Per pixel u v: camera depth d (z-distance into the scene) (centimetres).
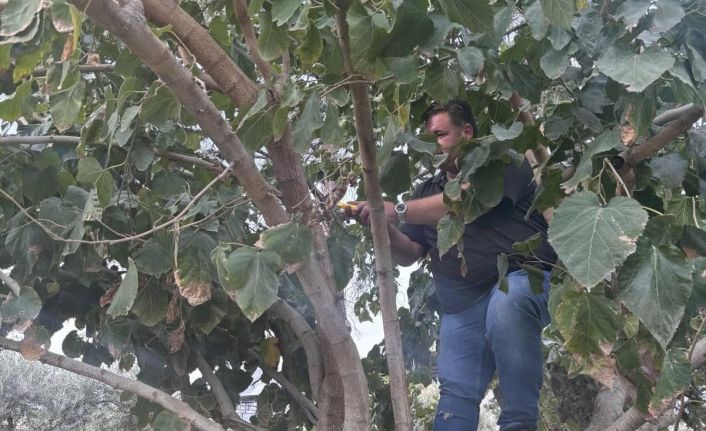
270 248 209
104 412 652
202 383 393
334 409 307
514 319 254
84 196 311
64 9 176
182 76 192
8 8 172
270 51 227
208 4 310
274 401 402
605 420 369
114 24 176
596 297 198
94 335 382
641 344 212
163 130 293
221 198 310
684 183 233
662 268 177
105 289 367
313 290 231
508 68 237
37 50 207
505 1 254
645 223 170
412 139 266
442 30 204
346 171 296
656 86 212
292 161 250
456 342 281
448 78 236
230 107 305
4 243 339
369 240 429
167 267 292
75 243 273
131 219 321
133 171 326
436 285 296
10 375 641
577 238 174
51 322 369
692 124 207
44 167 322
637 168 220
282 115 218
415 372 403
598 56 210
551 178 229
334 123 221
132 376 626
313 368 332
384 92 273
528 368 251
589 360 201
